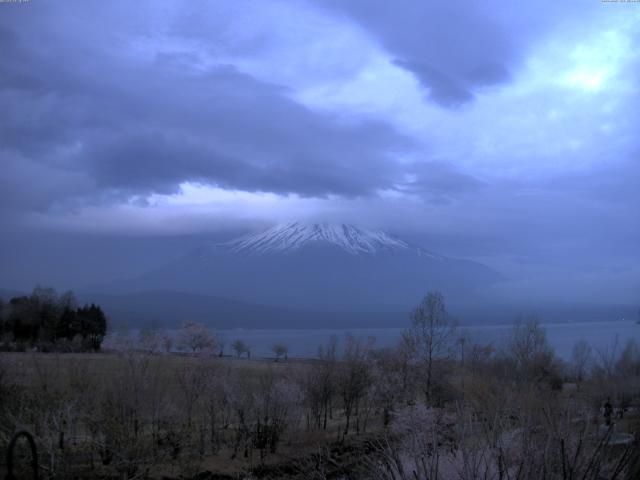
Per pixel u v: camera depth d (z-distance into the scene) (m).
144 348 26.97
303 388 30.41
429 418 15.52
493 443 9.32
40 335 70.62
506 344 38.62
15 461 16.92
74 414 19.48
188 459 22.45
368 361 33.12
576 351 42.50
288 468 21.64
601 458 8.64
